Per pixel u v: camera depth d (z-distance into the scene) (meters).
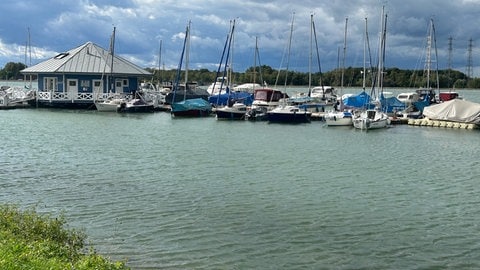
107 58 86.75
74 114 71.81
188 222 20.80
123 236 18.94
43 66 85.12
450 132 58.75
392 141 50.28
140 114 74.12
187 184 27.83
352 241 18.97
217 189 26.75
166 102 81.25
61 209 22.42
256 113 67.31
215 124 62.47
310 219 21.58
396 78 153.50
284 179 29.80
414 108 73.19
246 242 18.59
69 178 28.97
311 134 54.59
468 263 17.12
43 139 46.00
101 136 49.31
